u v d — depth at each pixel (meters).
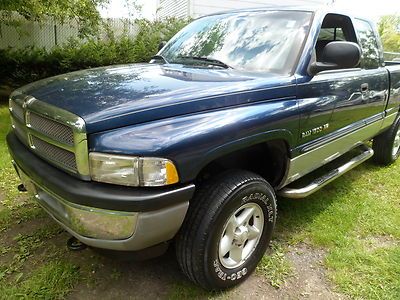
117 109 1.76
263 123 2.12
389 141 4.24
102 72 2.54
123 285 2.23
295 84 2.42
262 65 2.60
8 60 8.31
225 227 2.07
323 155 2.89
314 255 2.59
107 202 1.65
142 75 2.37
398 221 3.09
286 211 3.19
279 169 2.52
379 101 3.62
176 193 1.73
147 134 1.73
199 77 2.31
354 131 3.28
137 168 1.65
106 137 1.69
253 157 2.49
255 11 3.09
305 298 2.18
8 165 4.07
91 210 1.70
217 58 2.78
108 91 2.00
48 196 2.05
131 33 10.46
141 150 1.65
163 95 1.92
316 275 2.38
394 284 2.30
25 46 9.05
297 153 2.51
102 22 9.80
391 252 2.64
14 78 8.59
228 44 2.87
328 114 2.75
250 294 2.20
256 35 2.83
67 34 9.93
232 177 2.08
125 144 1.67
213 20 3.27
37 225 2.86
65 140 1.78
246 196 2.11
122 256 1.93
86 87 2.10
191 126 1.84
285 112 2.29
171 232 1.84
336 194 3.59
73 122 1.68
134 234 1.71
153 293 2.18
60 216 1.92
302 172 2.70
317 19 2.78
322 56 2.58
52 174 1.87
